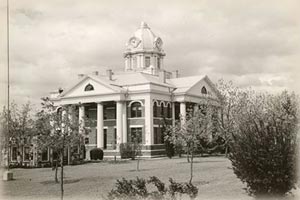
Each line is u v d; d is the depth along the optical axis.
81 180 28.38
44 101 26.73
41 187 25.66
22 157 44.66
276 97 38.09
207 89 63.06
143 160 47.28
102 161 48.00
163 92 56.03
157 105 54.97
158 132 54.25
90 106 60.53
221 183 22.58
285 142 15.05
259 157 14.96
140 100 54.22
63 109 28.88
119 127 54.28
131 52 75.06
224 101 48.50
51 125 26.00
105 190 23.05
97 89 56.88
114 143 55.16
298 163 15.02
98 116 56.19
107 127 57.19
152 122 53.25
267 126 15.41
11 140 44.62
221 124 47.72
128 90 55.31
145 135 52.72
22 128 44.41
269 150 14.92
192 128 31.25
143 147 52.31
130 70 71.94
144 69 71.31
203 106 52.94
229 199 17.17
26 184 27.33
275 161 14.77
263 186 14.99
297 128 16.03
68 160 43.62
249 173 15.22
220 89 50.44
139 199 13.10
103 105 57.94
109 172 33.25
